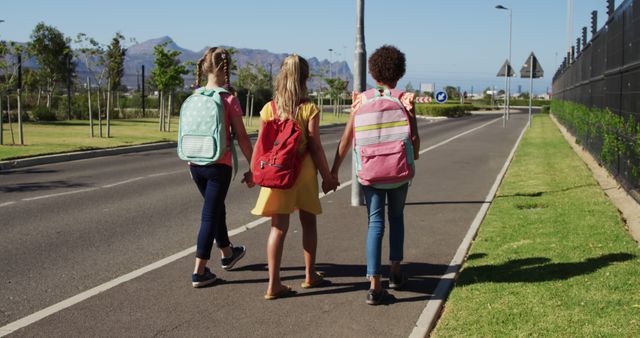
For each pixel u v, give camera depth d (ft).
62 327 13.73
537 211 25.94
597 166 43.24
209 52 16.46
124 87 176.24
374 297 15.11
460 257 19.17
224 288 16.53
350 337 13.20
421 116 193.67
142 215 26.73
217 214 16.40
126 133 77.92
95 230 23.62
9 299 15.58
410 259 19.43
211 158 15.64
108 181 37.68
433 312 14.35
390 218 16.08
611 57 38.81
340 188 34.99
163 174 41.39
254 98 147.64
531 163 45.85
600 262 17.24
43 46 115.14
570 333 12.36
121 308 14.94
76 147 56.59
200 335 13.32
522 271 16.75
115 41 74.79
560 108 101.65
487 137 83.76
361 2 28.09
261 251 20.47
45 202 29.86
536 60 99.81
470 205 29.07
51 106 120.37
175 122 109.60
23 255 19.86
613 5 39.09
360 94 15.39
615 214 24.44
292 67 15.25
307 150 15.58
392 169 14.65
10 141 60.59
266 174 14.75
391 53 15.21
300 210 16.28
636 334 12.19
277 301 15.49
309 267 16.46
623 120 32.78
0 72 64.85
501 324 12.97
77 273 17.88
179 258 19.57
